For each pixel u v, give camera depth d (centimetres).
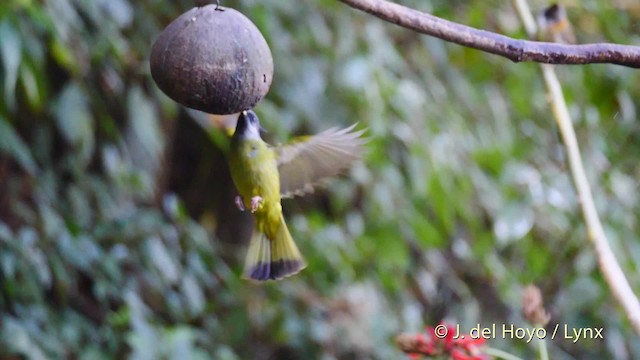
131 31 891
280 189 515
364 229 1025
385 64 1019
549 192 1075
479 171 1059
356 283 1012
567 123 679
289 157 512
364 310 998
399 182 1005
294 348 981
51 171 873
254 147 501
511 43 452
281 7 944
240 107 457
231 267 1042
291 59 951
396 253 1023
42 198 863
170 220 941
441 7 1052
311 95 952
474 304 1083
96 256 859
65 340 845
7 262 804
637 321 600
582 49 458
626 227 1088
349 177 1005
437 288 1108
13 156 839
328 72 962
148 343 836
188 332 859
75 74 836
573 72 1101
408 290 1097
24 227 867
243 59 450
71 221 870
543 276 1084
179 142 1073
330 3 973
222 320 969
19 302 831
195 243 929
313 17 966
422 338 551
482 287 1114
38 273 821
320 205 1089
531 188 1073
